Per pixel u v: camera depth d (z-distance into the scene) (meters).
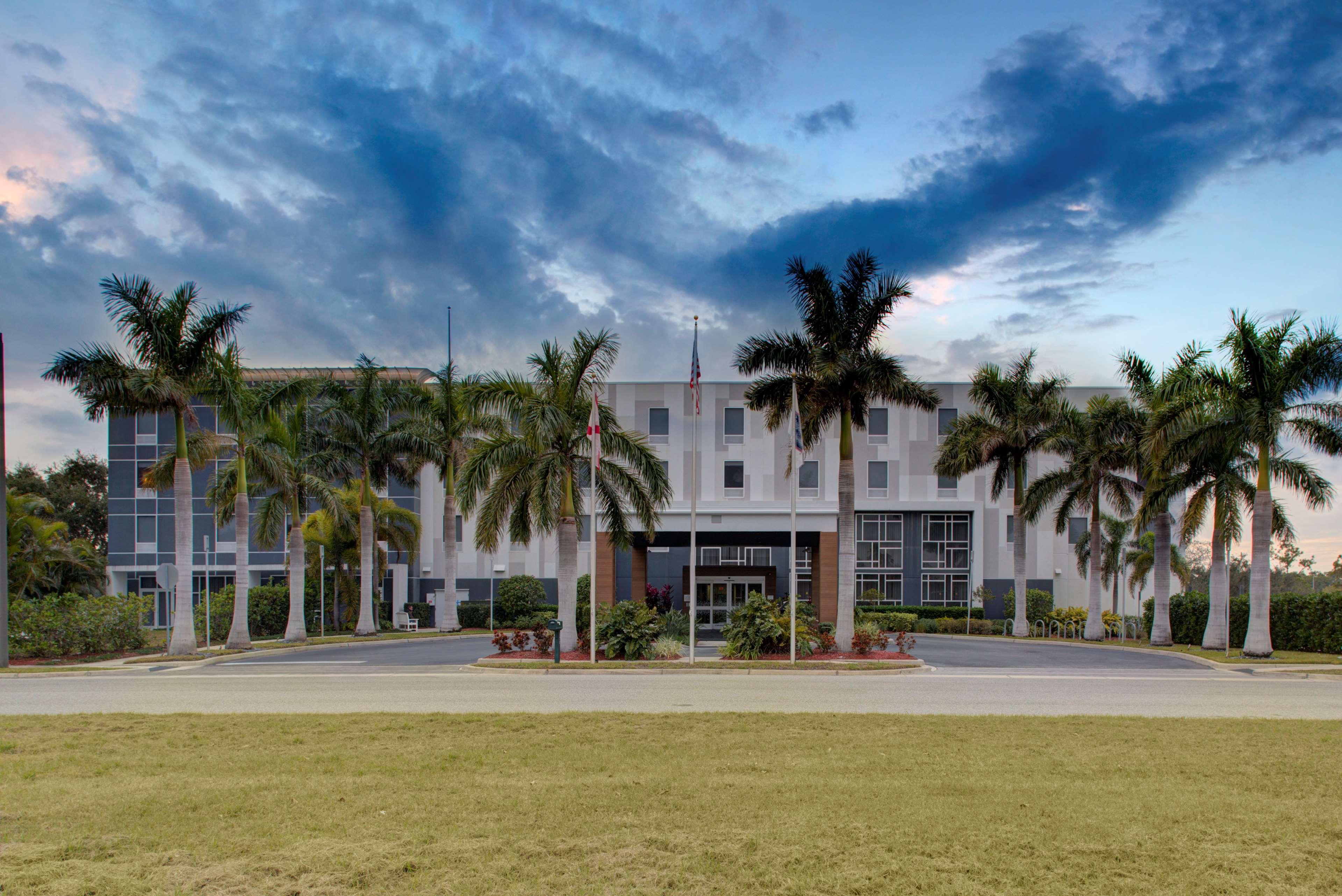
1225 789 8.68
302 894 5.97
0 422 24.48
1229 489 28.66
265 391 31.91
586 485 37.94
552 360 25.83
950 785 8.73
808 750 10.48
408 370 52.19
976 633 45.72
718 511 38.84
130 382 25.34
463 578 53.78
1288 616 30.42
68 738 11.45
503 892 6.00
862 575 52.06
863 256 26.11
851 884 6.13
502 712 13.73
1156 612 34.06
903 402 26.30
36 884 6.09
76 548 36.78
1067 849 6.84
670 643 24.59
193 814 7.74
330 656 27.97
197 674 21.89
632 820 7.54
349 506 40.59
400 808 7.93
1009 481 52.22
